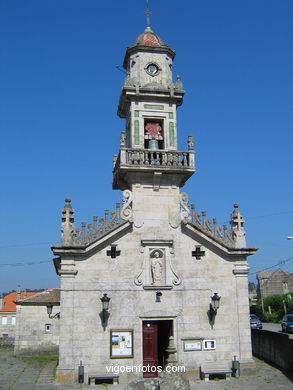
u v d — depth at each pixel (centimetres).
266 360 2983
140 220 2622
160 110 2834
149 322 2522
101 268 2520
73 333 2412
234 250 2641
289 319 4375
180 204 2686
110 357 2417
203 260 2633
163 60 2944
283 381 2353
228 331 2564
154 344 2498
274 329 4988
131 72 2928
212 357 2514
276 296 6956
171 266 2591
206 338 2531
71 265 2488
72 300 2452
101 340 2430
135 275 2545
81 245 2505
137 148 2689
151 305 2525
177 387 1566
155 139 2823
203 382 2370
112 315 2477
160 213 2655
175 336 2508
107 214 2594
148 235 2612
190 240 2647
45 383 2359
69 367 2367
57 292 3897
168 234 2634
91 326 2439
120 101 2981
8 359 3375
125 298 2508
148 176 2686
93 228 2558
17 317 3697
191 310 2558
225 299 2602
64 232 2523
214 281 2614
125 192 2641
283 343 2647
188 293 2575
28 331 3681
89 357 2400
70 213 2561
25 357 3494
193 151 2720
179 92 2842
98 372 2384
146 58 2923
